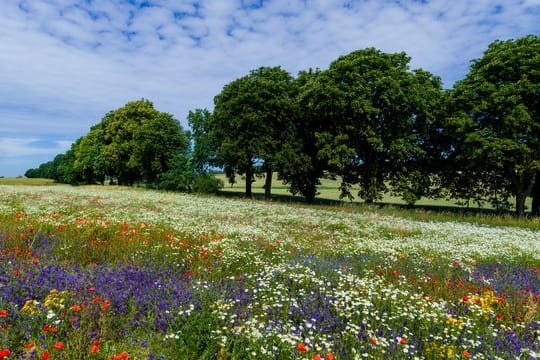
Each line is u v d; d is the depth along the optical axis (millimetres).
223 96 36031
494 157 24156
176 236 12148
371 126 29609
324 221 18953
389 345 5016
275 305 6086
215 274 8250
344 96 27875
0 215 14422
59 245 9766
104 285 6410
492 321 6293
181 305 5848
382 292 7125
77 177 75312
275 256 10273
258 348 4637
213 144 45062
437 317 5984
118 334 5020
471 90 26250
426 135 31547
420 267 9906
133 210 20109
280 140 34688
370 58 29234
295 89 36844
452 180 32406
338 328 5539
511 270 10078
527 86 23703
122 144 54156
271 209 23906
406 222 20031
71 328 4906
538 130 24234
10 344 4285
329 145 29359
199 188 42875
